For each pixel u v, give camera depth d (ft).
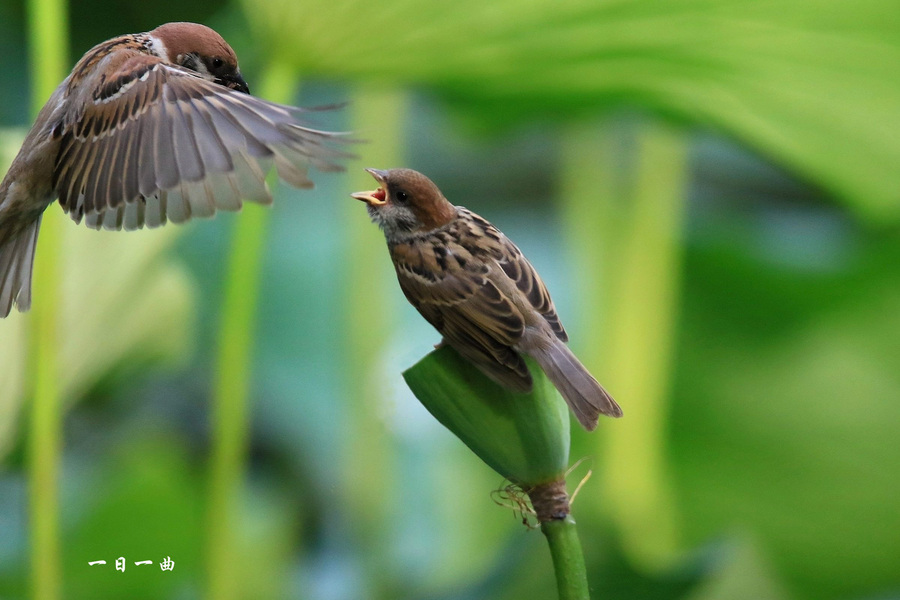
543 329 17.51
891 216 18.38
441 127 21.89
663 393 18.84
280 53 17.95
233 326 17.94
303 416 20.56
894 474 18.99
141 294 18.19
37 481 17.71
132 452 18.83
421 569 18.90
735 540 17.97
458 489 19.66
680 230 19.04
